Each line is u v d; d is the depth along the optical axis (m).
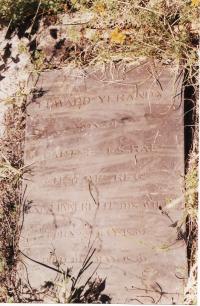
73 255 1.68
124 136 1.71
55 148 1.76
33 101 1.81
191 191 1.63
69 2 1.94
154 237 1.62
